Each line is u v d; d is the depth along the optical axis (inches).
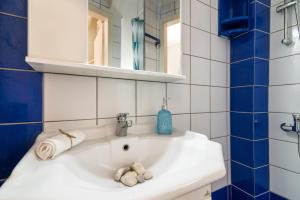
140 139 28.0
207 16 42.9
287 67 40.1
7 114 21.9
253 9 40.6
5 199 10.8
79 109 26.5
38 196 11.1
